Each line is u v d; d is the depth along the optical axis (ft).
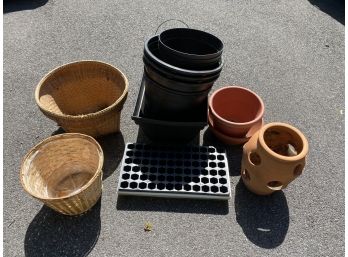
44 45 8.85
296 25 10.32
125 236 5.26
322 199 5.93
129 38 9.28
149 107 6.08
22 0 10.59
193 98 5.51
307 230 5.50
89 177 5.88
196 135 6.54
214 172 5.97
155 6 10.66
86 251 5.08
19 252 5.05
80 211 5.24
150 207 5.62
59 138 5.35
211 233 5.37
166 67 4.90
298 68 8.74
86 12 10.15
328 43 9.68
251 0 11.36
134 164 5.98
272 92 7.99
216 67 5.31
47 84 6.10
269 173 5.01
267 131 5.44
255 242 5.29
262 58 8.97
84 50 8.79
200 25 10.00
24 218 5.40
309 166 6.43
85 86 6.70
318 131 7.14
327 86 8.26
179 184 5.74
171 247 5.17
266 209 5.71
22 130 6.71
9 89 7.55
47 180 5.60
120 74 6.15
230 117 6.96
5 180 5.88
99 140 6.61
